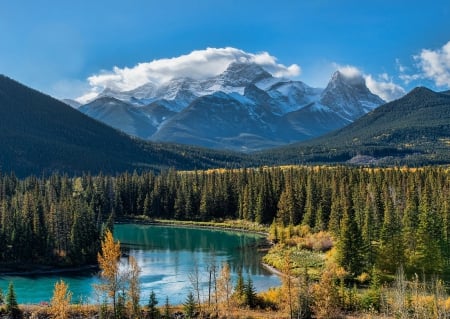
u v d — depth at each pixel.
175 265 138.75
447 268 120.81
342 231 119.69
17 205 160.88
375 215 143.12
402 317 75.06
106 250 83.69
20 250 135.75
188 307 89.56
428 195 157.50
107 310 88.25
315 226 181.00
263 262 142.50
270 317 87.38
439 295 86.50
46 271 132.38
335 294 90.12
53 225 141.25
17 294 110.44
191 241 183.00
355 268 117.31
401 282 91.19
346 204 160.12
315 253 145.38
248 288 95.88
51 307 90.25
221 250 163.38
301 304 87.88
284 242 163.12
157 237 193.00
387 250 118.31
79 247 139.25
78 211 146.75
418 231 120.62
